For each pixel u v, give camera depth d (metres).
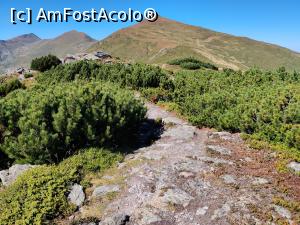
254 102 18.61
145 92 25.70
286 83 23.73
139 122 18.16
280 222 10.33
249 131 17.66
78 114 14.88
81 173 13.41
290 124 16.09
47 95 16.27
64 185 12.20
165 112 22.05
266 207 11.08
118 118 16.17
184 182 12.53
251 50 195.00
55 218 10.93
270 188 12.17
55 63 48.66
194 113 20.89
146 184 12.43
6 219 10.57
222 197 11.63
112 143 16.25
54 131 15.00
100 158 14.39
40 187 11.84
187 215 10.85
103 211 11.26
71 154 14.98
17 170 13.80
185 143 16.34
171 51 176.25
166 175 12.98
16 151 14.77
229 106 20.39
